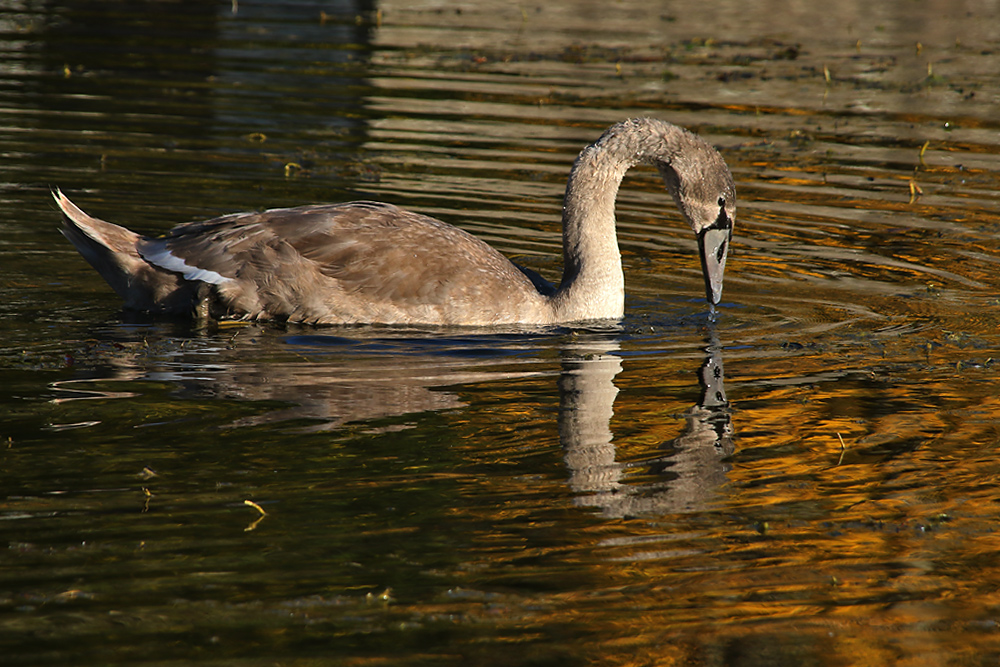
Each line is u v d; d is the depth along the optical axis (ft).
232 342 41.37
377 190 60.03
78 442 32.37
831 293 48.80
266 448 32.53
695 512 30.01
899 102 78.33
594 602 25.94
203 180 60.54
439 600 25.79
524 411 35.94
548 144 68.33
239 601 25.38
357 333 42.83
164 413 34.63
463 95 78.02
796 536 28.94
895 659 24.30
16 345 40.06
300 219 44.47
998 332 43.93
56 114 70.59
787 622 25.49
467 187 61.21
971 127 72.95
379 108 74.64
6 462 30.99
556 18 104.99
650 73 84.69
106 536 27.61
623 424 35.22
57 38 89.51
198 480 30.50
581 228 45.88
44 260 50.19
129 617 24.67
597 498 30.45
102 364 38.60
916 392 38.06
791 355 41.60
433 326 44.01
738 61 88.79
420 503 29.84
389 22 100.94
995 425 35.42
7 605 24.85
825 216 58.70
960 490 31.37
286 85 79.41
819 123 73.67
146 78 79.61
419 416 35.27
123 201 56.95
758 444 34.06
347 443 33.09
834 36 98.43
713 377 39.29
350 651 23.91
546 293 46.42
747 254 53.67
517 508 29.81
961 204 60.18
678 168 46.29
